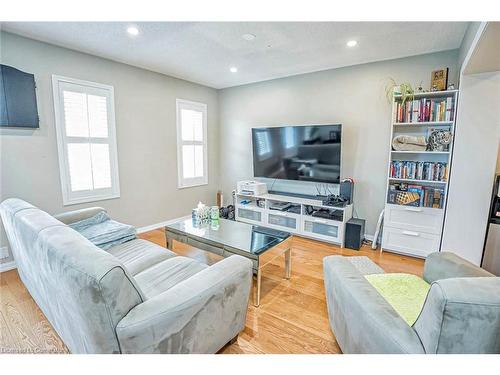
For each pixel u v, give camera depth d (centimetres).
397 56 320
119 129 353
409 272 273
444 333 88
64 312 130
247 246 222
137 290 116
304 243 358
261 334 181
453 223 279
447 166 284
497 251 260
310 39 273
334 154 357
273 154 419
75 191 315
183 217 457
